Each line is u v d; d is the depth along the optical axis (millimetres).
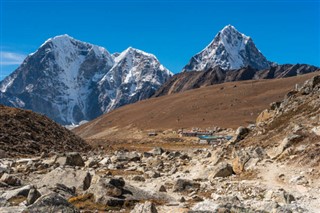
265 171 42531
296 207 26781
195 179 43625
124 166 55125
